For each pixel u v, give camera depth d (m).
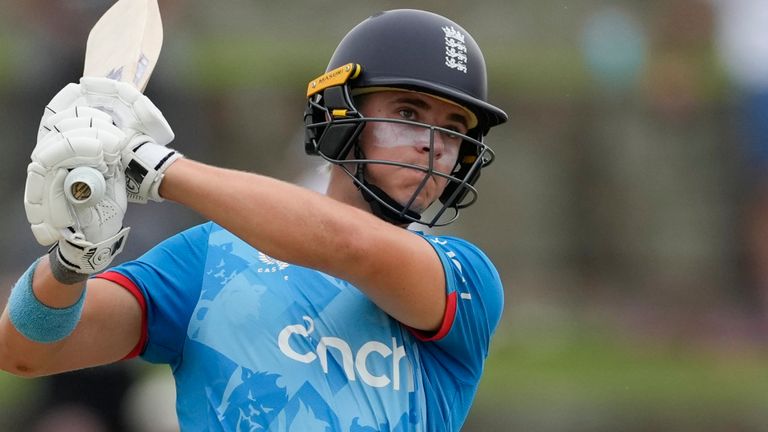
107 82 9.95
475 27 40.84
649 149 37.41
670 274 36.56
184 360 11.12
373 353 11.07
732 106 37.66
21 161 29.64
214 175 10.03
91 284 11.09
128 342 11.29
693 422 29.52
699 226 37.09
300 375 10.76
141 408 23.23
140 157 9.84
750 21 37.97
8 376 25.62
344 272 10.48
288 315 10.99
